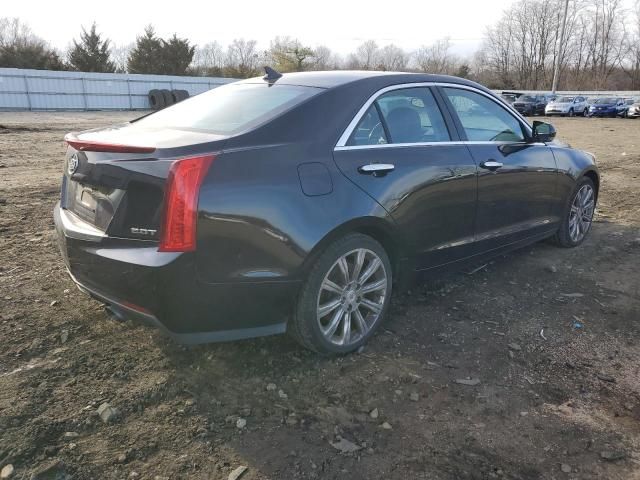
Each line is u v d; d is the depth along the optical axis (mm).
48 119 24469
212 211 2625
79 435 2525
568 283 4594
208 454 2457
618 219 6766
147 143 2793
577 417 2814
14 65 45625
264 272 2811
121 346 3285
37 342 3256
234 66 59312
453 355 3371
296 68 56219
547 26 71250
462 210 3873
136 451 2449
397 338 3553
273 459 2445
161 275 2588
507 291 4391
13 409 2654
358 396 2926
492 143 4215
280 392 2926
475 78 75562
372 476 2371
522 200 4516
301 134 3047
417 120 3689
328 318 3225
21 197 6852
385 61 73938
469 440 2615
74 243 2920
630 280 4691
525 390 3033
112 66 51844
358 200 3125
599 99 37688
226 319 2812
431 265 3803
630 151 14391
